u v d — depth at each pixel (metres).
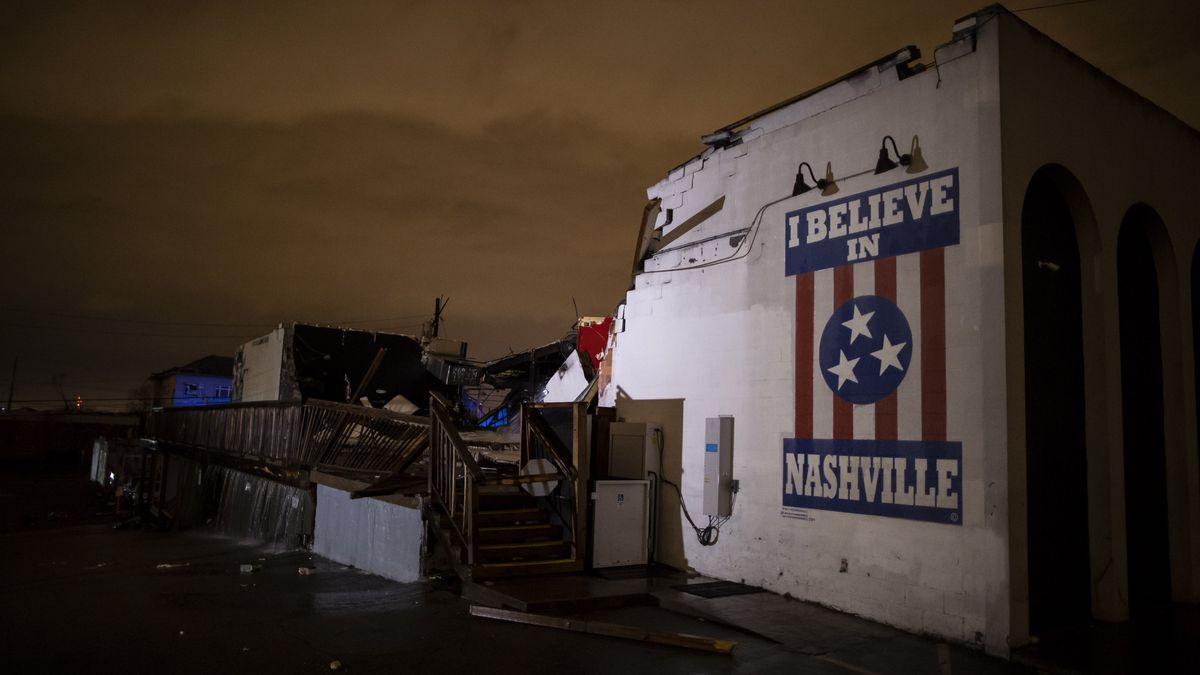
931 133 7.30
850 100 8.19
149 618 7.65
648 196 11.34
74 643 6.64
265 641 6.68
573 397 16.20
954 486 6.75
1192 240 9.27
